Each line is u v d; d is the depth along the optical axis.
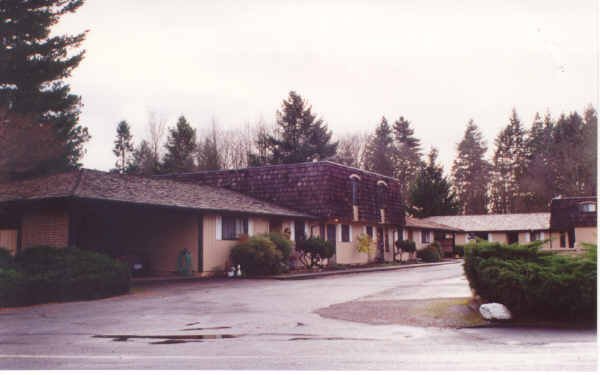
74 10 25.20
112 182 20.59
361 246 32.34
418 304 11.95
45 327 9.84
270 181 30.64
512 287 9.99
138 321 10.48
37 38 25.27
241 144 60.72
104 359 7.09
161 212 22.61
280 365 6.67
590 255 9.85
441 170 62.09
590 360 6.86
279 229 27.17
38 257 14.77
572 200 48.12
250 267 22.80
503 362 6.77
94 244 23.31
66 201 17.22
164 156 58.69
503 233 52.88
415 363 6.76
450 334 8.93
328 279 21.12
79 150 31.03
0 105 22.55
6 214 19.23
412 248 37.50
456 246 49.50
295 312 11.51
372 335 8.86
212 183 32.38
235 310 11.93
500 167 76.75
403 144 76.00
